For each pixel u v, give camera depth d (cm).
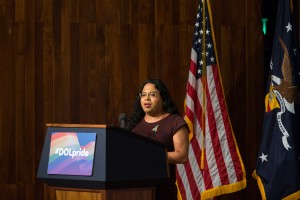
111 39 666
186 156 424
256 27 688
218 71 623
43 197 654
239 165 614
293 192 585
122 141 316
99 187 305
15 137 655
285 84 594
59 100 661
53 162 319
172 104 449
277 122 595
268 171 595
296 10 709
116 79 666
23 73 658
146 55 671
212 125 614
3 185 652
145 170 325
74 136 316
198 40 632
